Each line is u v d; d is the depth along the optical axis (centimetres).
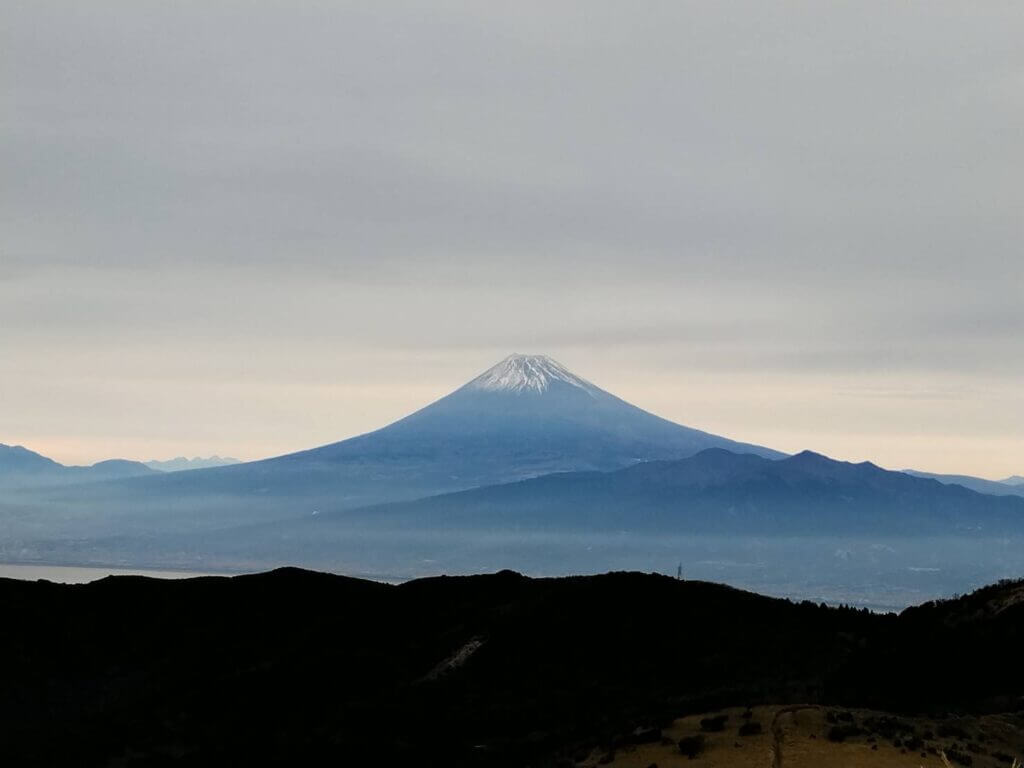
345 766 5356
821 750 3681
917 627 5750
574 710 5853
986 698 4991
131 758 6144
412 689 6756
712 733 4028
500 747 5172
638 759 3850
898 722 4075
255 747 5997
